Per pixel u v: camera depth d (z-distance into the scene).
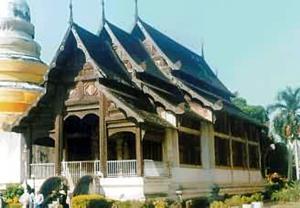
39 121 35.34
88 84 34.12
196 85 48.88
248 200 40.66
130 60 37.41
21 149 42.25
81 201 28.03
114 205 28.88
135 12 44.81
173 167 36.12
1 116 43.94
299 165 74.56
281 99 72.31
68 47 34.53
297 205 41.78
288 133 71.31
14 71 47.94
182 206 34.56
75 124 38.12
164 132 36.34
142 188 31.00
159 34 47.91
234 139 49.69
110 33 38.28
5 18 51.47
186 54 53.06
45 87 34.53
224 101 53.56
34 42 51.50
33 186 33.88
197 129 42.00
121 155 37.03
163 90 40.38
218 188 42.19
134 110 32.16
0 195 31.28
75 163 33.50
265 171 62.91
